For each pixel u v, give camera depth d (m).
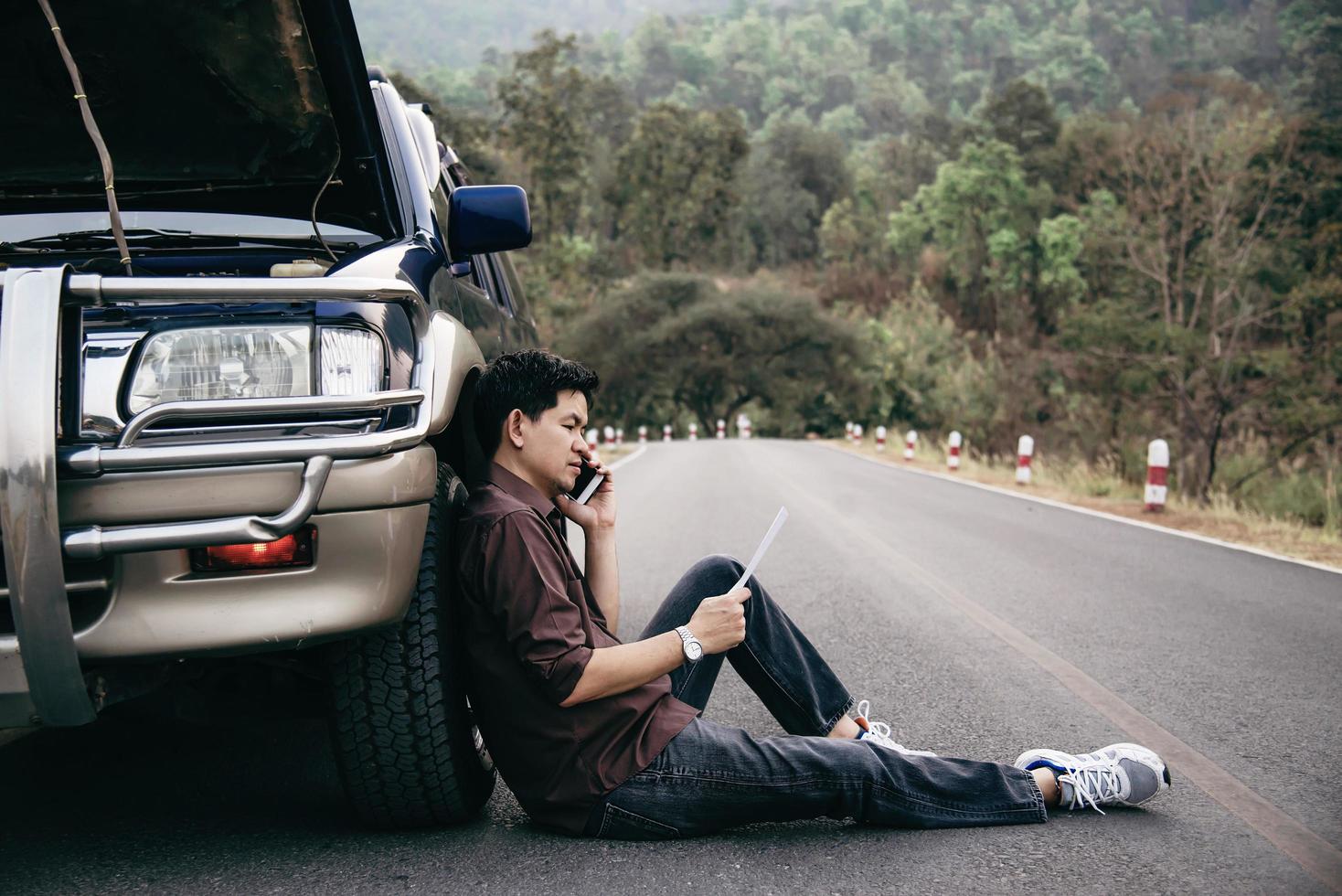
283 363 2.38
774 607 2.96
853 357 67.00
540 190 60.03
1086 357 20.08
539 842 2.63
